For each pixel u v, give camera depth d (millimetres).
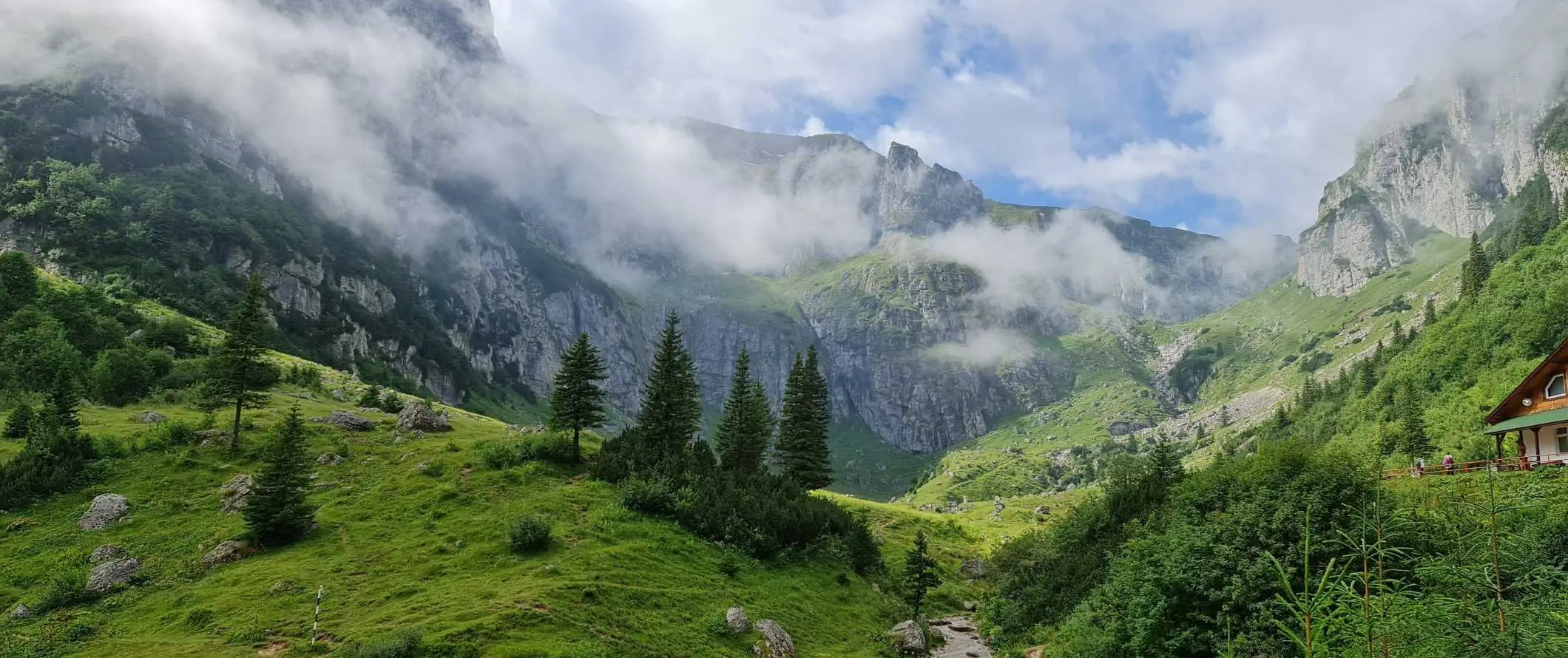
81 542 68062
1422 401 136375
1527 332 116750
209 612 54844
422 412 116312
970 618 83875
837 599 76750
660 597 62469
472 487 84562
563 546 69250
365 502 80125
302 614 54469
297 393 135750
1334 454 35875
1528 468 49844
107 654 48500
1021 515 186875
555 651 48781
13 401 105500
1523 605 15969
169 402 118812
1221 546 34625
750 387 127250
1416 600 15141
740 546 78812
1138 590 37938
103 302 165250
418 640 47469
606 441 104750
